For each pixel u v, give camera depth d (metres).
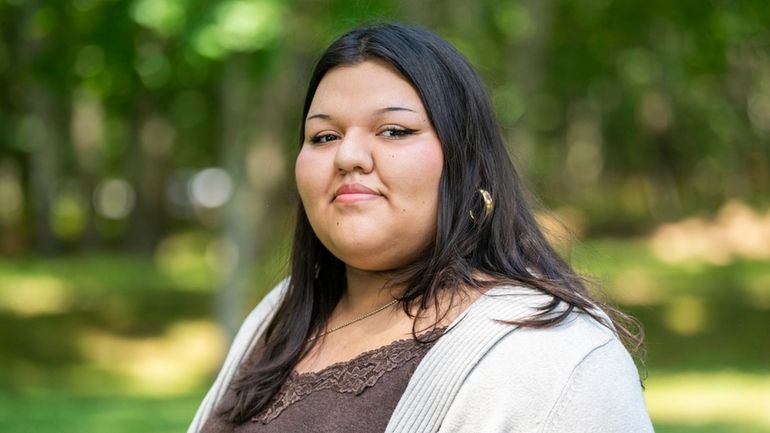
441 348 1.65
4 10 12.30
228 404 1.98
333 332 1.91
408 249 1.80
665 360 12.23
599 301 1.83
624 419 1.58
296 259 2.04
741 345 13.15
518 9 12.95
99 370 12.92
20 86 15.94
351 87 1.80
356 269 1.90
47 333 14.76
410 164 1.76
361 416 1.69
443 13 12.30
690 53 17.30
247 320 2.21
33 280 19.33
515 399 1.57
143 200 24.67
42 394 10.95
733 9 15.22
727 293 17.34
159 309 16.73
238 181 11.81
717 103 24.88
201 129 21.02
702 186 28.23
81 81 11.87
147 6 8.97
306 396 1.79
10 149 19.41
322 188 1.82
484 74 2.80
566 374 1.58
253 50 9.03
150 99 16.45
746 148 27.38
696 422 8.53
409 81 1.79
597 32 16.92
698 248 23.19
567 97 25.72
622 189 30.47
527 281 1.73
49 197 22.41
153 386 11.76
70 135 23.73
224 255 11.97
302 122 2.04
